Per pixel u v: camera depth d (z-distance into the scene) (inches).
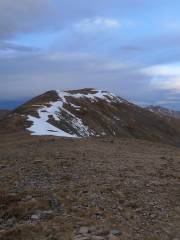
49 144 1228.5
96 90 6023.6
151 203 606.5
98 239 472.4
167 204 607.5
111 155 993.5
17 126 2699.3
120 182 708.0
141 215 559.8
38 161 901.8
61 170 804.6
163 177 765.3
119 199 615.5
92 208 569.0
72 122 4005.9
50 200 604.7
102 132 4379.9
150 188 682.2
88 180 716.7
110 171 793.6
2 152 1128.2
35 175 773.3
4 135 2025.1
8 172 814.5
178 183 724.7
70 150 1067.3
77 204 588.7
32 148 1155.3
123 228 511.2
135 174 776.9
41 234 494.0
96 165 849.5
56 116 3831.2
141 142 1354.6
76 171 792.3
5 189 677.9
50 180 728.3
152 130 5526.6
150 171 811.4
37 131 2417.6
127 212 566.3
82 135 3831.2
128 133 5049.2
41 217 548.1
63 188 663.8
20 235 494.0
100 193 639.8
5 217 567.5
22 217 556.7
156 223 533.6
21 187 688.4
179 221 543.2
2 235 496.4
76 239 472.1
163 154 1091.3
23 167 852.0
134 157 981.2
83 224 516.4
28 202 597.6
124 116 5457.7
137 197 630.5
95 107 5196.9
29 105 3946.9
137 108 6048.2
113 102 5733.3
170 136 5629.9
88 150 1069.8
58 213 558.6
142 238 486.0
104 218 539.8
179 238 491.5
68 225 513.0
